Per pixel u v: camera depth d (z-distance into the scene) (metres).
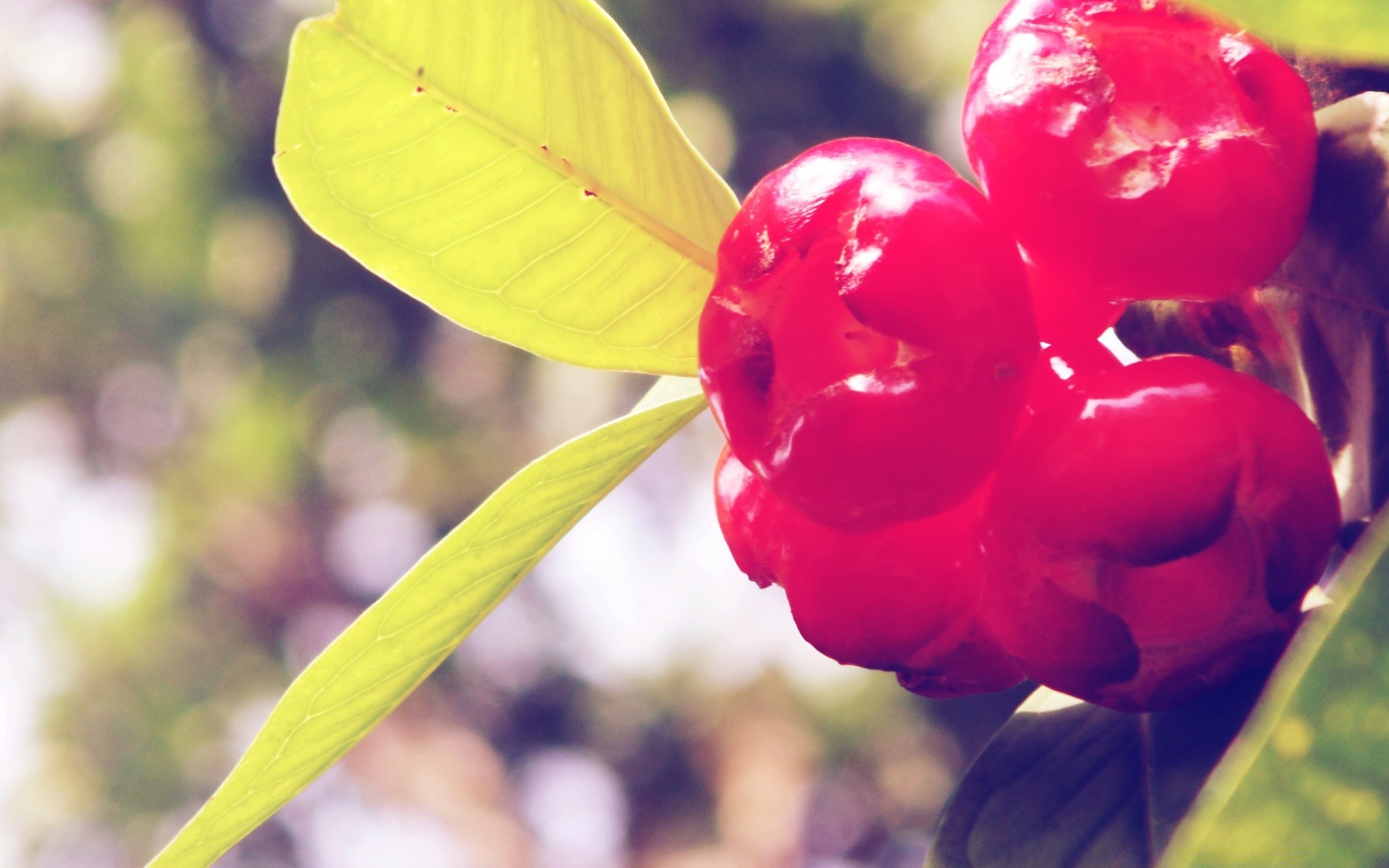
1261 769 0.40
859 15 2.83
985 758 0.49
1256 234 0.44
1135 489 0.44
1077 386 0.45
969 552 0.47
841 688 3.36
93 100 3.68
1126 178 0.44
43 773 3.65
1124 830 0.46
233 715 3.75
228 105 3.59
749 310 0.45
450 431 3.62
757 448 0.45
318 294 3.57
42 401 3.83
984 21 2.76
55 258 3.68
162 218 3.60
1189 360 0.45
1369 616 0.40
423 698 3.73
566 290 0.50
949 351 0.44
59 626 3.79
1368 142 0.46
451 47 0.48
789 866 3.41
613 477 0.51
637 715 3.65
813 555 0.47
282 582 3.83
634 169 0.49
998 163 0.45
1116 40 0.45
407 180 0.49
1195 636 0.45
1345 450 0.47
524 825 3.76
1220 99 0.45
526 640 3.74
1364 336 0.46
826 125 2.91
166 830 3.64
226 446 3.75
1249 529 0.45
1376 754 0.40
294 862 3.73
